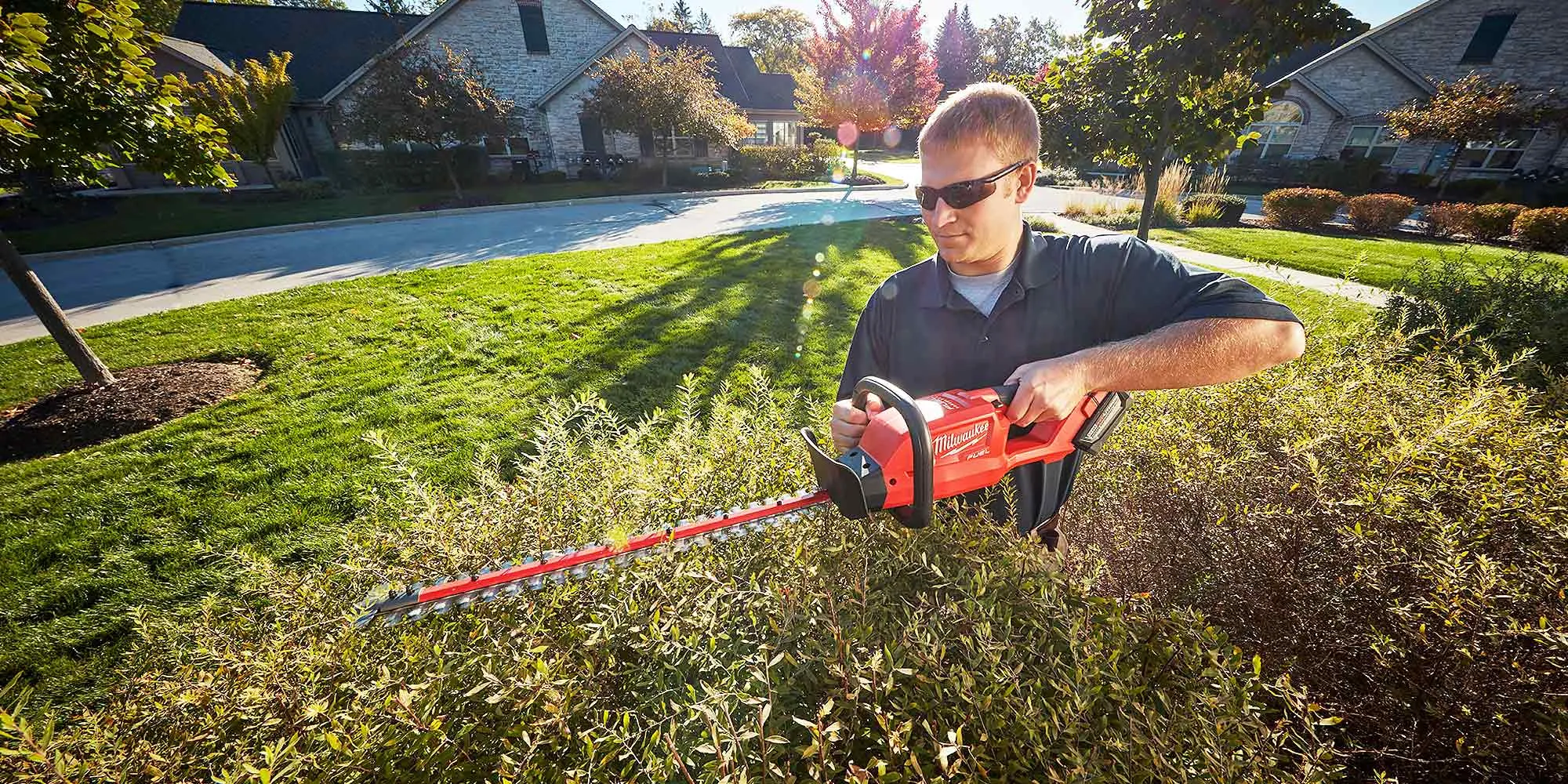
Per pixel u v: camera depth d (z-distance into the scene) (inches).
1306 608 52.4
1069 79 185.6
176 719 46.0
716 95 885.2
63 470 149.0
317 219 560.4
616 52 849.5
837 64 869.8
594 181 872.3
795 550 44.1
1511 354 128.6
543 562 49.9
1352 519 56.1
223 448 156.2
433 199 689.0
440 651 42.8
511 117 713.6
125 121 144.7
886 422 43.6
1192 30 147.7
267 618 59.9
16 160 133.3
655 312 259.8
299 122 815.7
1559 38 718.5
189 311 278.8
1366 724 50.5
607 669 40.2
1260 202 764.6
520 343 225.1
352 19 889.5
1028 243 52.8
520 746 35.5
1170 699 35.9
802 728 35.4
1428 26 784.3
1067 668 35.5
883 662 34.9
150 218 566.6
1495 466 55.7
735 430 72.6
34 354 231.5
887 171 1173.1
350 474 143.0
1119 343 44.4
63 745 42.3
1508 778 44.0
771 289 296.5
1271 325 41.0
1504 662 44.1
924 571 43.5
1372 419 67.5
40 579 112.7
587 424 79.2
